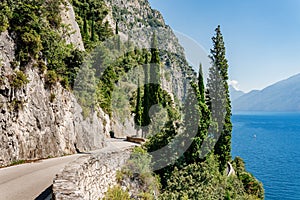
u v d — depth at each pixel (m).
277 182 49.00
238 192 23.56
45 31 21.00
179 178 17.42
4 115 15.64
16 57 17.50
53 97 20.44
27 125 17.44
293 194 42.12
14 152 16.00
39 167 14.62
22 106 17.16
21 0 19.75
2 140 15.30
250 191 27.89
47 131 19.27
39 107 18.83
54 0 27.59
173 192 16.34
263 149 88.62
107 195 10.86
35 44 18.81
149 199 13.69
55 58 21.97
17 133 16.48
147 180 14.72
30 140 17.52
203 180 18.38
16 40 17.75
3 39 16.80
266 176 53.53
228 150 24.77
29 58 18.55
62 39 27.77
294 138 119.19
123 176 13.14
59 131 20.66
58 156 19.73
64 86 22.53
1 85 15.70
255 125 195.75
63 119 21.41
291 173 55.91
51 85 20.58
